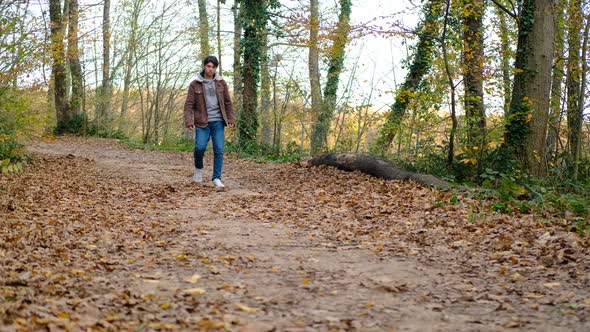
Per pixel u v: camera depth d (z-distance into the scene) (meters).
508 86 14.95
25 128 12.31
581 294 4.16
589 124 17.38
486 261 5.23
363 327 3.47
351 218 7.52
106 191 9.73
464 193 9.27
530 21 13.17
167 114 34.28
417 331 3.41
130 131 38.44
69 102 30.59
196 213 7.88
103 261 4.93
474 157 12.91
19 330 3.09
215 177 10.73
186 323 3.42
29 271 4.44
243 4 21.88
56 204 8.09
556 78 17.58
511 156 12.77
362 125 20.31
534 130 13.10
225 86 10.86
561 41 16.55
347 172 12.07
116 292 4.02
